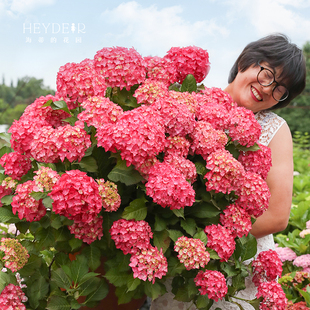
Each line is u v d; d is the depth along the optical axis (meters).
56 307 1.23
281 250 2.65
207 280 1.26
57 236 1.24
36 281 1.34
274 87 1.64
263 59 1.64
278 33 1.69
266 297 1.43
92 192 1.09
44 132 1.21
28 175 1.40
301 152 9.15
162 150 1.23
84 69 1.34
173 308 1.56
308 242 2.64
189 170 1.28
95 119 1.22
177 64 1.65
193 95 1.51
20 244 1.25
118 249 1.34
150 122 1.17
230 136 1.44
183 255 1.21
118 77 1.36
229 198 1.43
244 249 1.48
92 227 1.21
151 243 1.35
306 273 2.35
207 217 1.35
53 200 1.12
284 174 1.66
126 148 1.12
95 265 1.30
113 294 1.45
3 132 1.53
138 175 1.25
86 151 1.29
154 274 1.18
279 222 1.65
